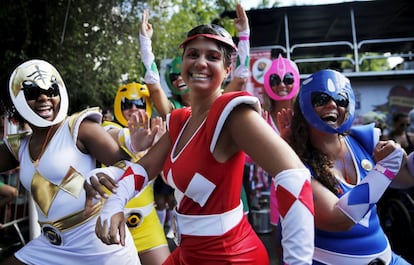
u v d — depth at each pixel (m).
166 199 5.25
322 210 1.90
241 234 1.79
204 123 1.75
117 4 9.11
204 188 1.72
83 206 2.38
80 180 2.40
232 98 1.59
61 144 2.41
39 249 2.49
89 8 8.88
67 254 2.41
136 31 9.44
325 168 2.03
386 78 8.85
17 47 7.99
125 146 2.44
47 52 8.41
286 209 1.43
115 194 1.90
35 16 8.12
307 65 14.95
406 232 4.12
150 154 2.11
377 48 12.38
